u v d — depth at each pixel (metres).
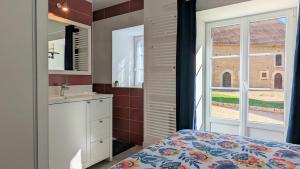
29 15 0.64
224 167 1.15
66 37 2.75
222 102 2.86
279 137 2.48
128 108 3.56
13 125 0.61
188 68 2.69
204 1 2.62
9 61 0.60
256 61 2.60
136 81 3.79
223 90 2.84
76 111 2.34
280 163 1.21
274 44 2.48
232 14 2.64
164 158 1.28
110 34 3.68
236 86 2.75
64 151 2.22
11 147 0.61
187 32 2.68
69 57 2.78
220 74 2.86
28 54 0.64
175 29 2.81
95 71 3.95
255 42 2.60
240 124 2.71
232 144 1.54
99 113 2.63
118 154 3.08
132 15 3.39
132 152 3.16
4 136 0.60
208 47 2.91
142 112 3.39
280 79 2.46
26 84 0.64
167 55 2.89
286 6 2.34
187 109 2.72
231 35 2.77
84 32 2.97
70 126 2.27
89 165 2.51
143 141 3.28
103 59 3.81
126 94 3.57
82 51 2.94
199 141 1.61
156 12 2.99
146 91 3.16
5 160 0.60
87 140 2.48
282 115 2.46
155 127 3.07
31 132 0.66
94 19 3.89
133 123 3.51
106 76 3.79
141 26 3.33
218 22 2.83
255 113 2.63
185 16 2.68
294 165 1.18
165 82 2.93
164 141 1.61
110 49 3.70
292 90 2.05
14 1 0.60
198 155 1.32
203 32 2.90
